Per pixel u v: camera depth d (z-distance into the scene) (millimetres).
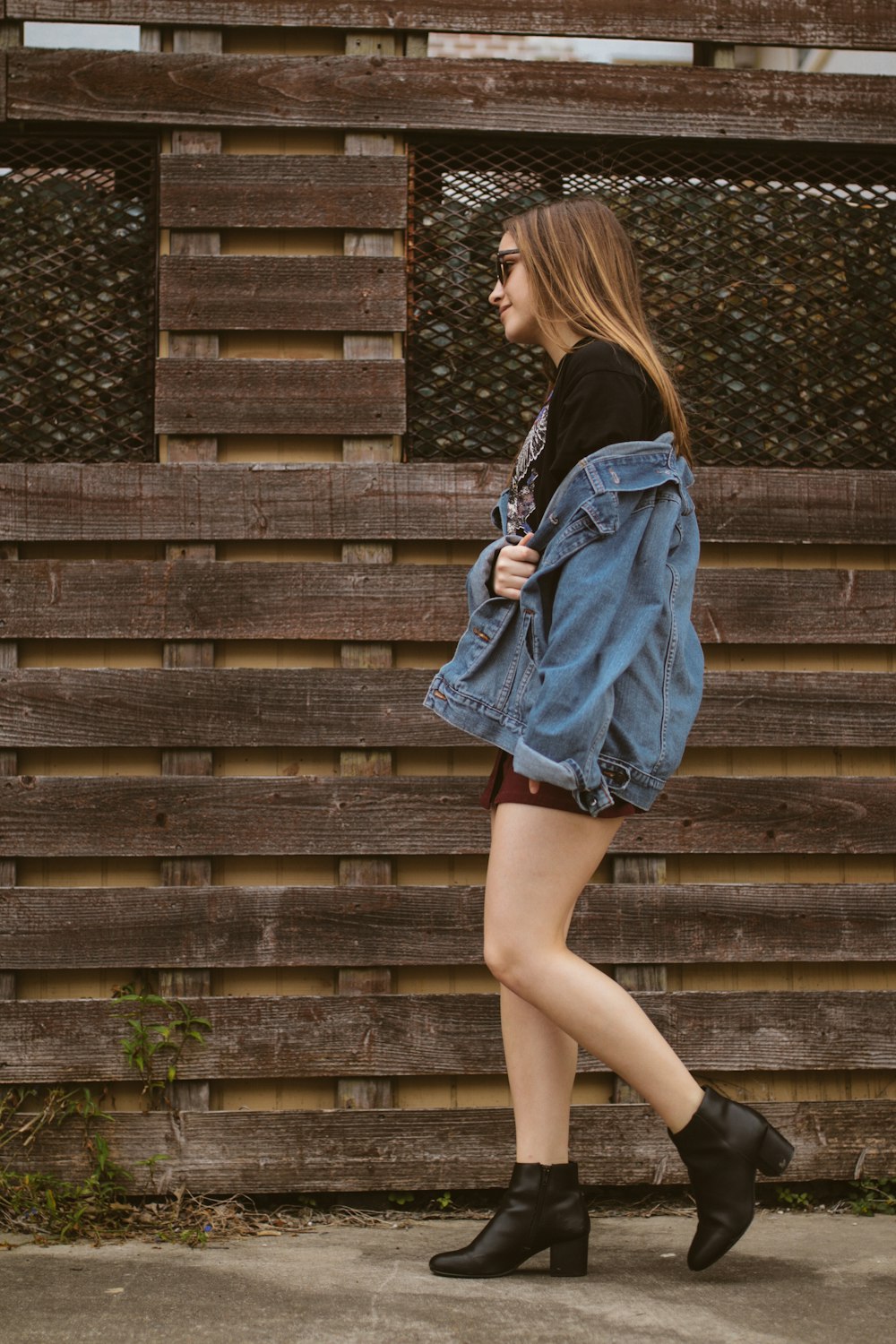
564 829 2037
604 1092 2812
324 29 2908
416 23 2906
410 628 2828
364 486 2838
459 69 2914
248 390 2854
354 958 2754
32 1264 2301
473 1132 2740
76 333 2910
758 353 3020
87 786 2752
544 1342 1870
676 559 2127
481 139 2969
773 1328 1940
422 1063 2750
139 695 2777
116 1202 2664
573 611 1973
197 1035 2709
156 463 2828
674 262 3020
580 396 2041
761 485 2916
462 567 2850
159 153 2889
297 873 2803
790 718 2885
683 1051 2803
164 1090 2729
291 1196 2752
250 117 2869
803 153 3023
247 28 2895
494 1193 2783
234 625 2805
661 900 2824
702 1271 2238
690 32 2967
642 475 2025
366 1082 2762
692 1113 2045
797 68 3207
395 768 2844
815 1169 2803
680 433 2164
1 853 2729
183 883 2762
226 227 2865
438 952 2766
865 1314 2012
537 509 2135
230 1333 1919
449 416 2955
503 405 2961
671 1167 2762
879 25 3014
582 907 2811
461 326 2969
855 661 2953
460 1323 1951
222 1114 2717
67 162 2926
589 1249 2418
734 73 2967
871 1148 2814
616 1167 2758
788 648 2945
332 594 2824
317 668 2805
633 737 2031
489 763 2852
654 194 3023
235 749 2816
